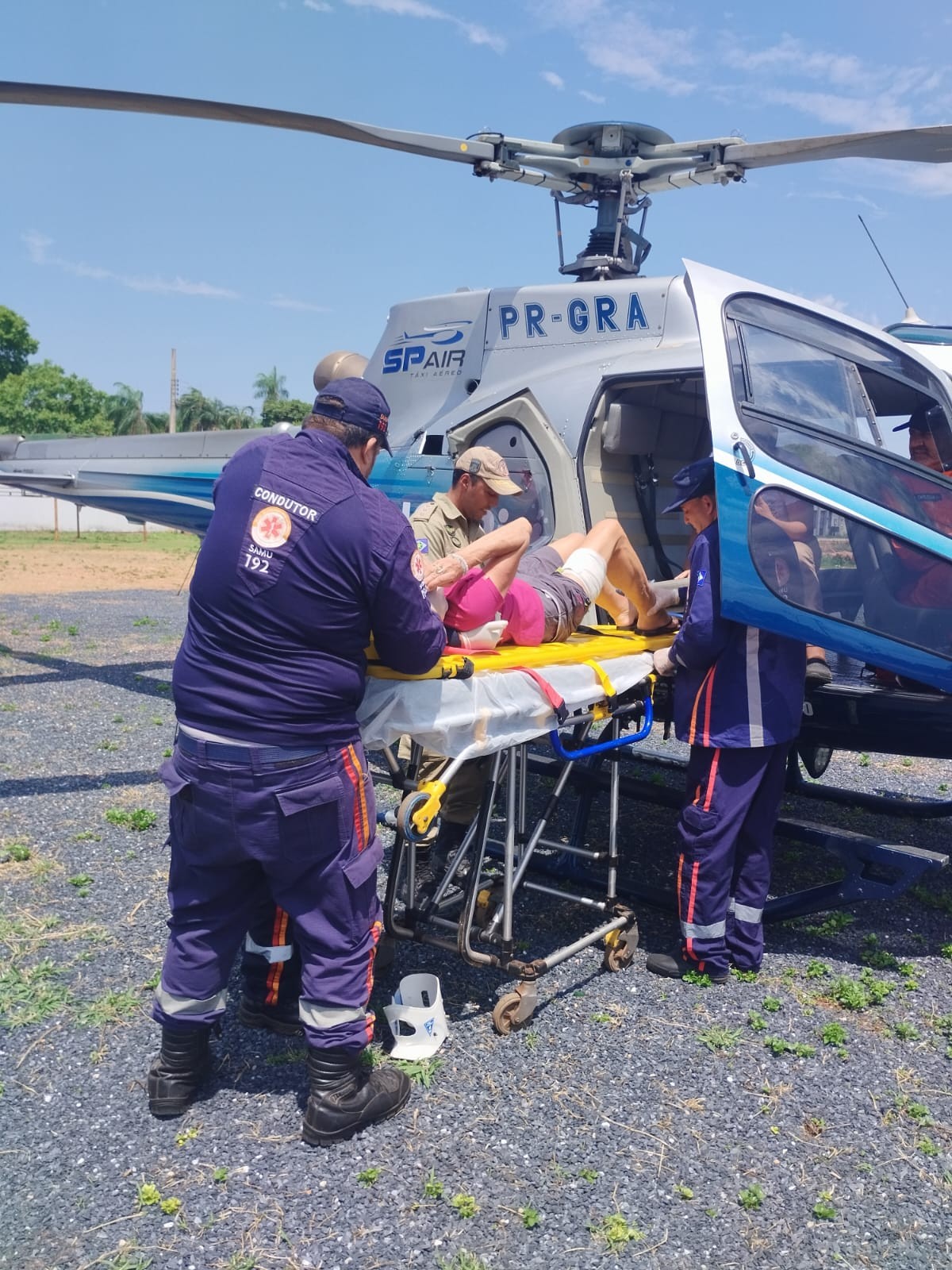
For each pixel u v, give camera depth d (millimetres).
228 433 8734
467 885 3455
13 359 62438
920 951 4281
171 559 25500
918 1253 2490
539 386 5566
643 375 5070
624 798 6223
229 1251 2404
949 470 4562
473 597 3418
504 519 5727
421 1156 2768
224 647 2670
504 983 3789
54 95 4922
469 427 5812
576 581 3996
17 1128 2836
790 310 4238
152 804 5672
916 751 4344
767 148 5750
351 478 2768
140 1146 2773
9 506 38031
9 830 5191
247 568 2631
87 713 7875
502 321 5914
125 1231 2455
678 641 3738
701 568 3705
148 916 4211
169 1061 2885
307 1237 2457
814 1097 3139
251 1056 3250
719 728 3678
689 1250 2467
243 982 3740
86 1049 3236
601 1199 2627
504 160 6293
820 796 5746
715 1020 3594
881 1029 3586
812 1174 2770
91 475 9945
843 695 4336
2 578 19406
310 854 2721
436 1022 3293
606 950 3934
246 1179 2654
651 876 4945
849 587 3775
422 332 6402
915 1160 2848
